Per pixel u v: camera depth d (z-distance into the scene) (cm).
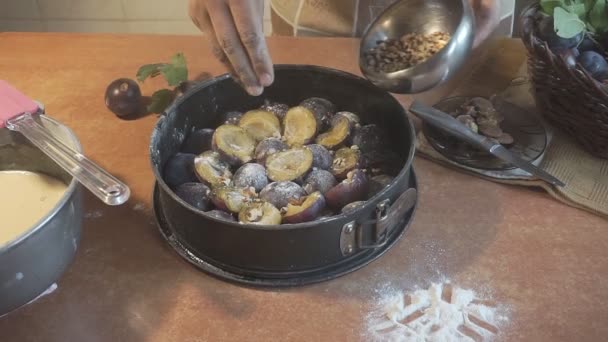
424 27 76
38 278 56
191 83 84
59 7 153
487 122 76
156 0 150
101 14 154
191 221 60
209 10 65
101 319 60
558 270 63
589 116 70
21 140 66
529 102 82
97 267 64
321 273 62
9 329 59
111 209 70
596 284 61
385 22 78
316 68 76
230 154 70
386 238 64
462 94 84
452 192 71
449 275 63
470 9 71
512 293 61
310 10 102
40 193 67
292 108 75
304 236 58
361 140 72
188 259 64
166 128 70
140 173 75
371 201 58
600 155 73
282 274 62
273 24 109
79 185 60
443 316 59
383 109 74
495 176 72
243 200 64
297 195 64
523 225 68
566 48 72
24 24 158
